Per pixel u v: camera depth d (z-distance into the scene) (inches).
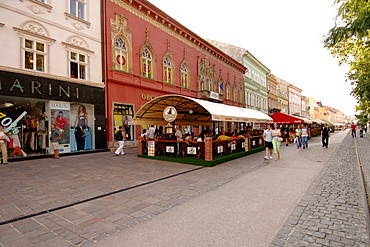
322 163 372.8
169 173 305.1
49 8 454.9
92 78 535.5
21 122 411.5
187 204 184.4
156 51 727.1
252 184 245.8
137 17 658.2
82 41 516.4
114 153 511.8
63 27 478.9
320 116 3875.5
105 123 556.7
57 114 462.0
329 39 262.1
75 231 138.2
